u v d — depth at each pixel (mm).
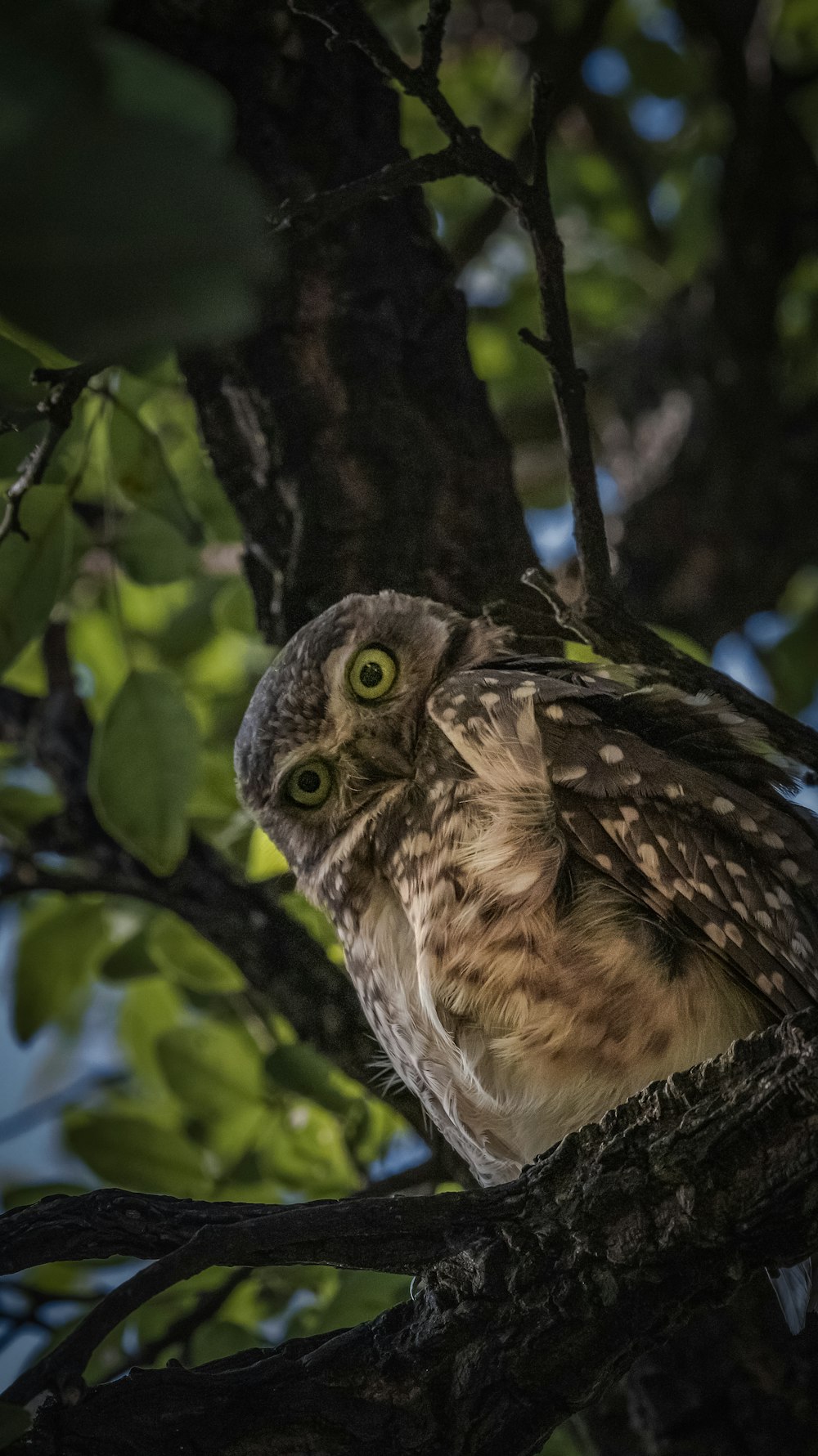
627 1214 4379
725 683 5312
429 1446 4512
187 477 9258
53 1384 3941
